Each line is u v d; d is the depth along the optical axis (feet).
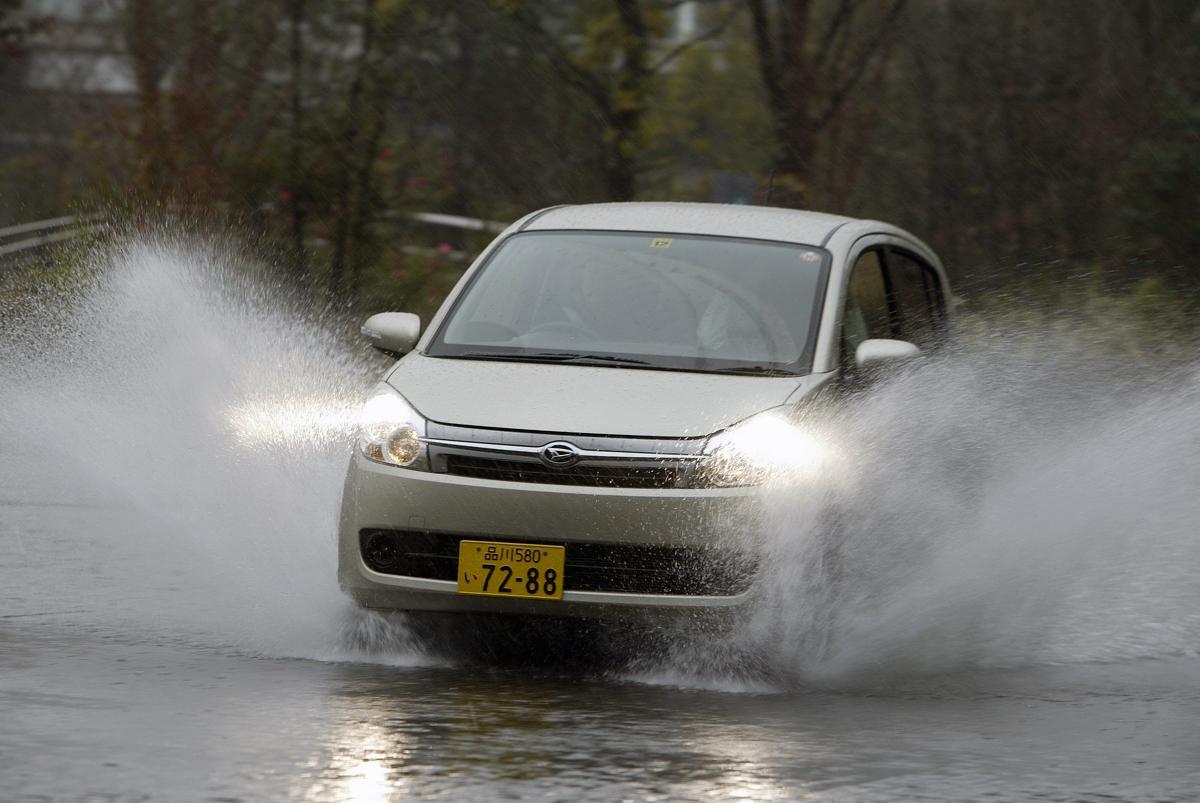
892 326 80.59
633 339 70.64
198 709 53.26
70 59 249.55
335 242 170.91
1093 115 177.06
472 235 176.86
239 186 167.22
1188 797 46.57
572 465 62.13
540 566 61.82
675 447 62.13
